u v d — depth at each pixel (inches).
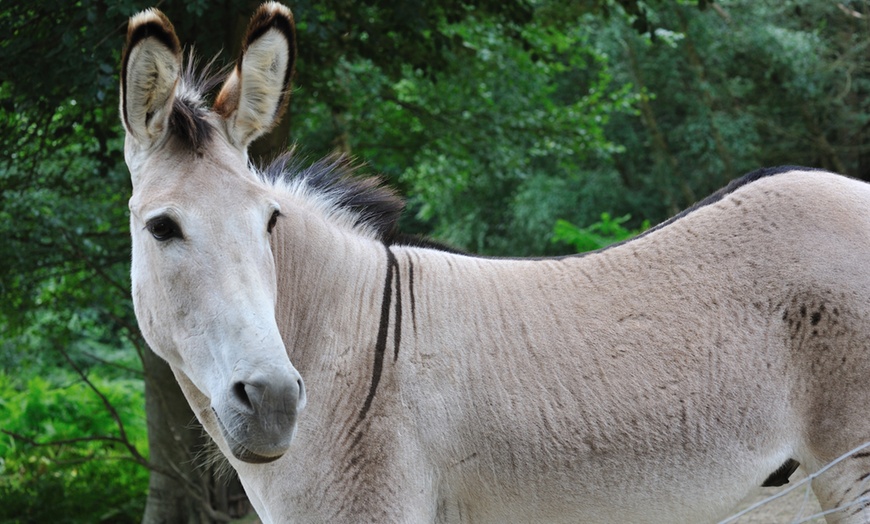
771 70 727.1
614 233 499.2
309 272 127.8
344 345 123.9
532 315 126.2
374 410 119.8
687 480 121.7
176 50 109.4
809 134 754.8
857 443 119.1
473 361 123.0
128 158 117.2
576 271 131.0
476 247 856.3
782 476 132.6
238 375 101.6
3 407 476.7
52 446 422.6
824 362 120.6
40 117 288.4
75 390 480.4
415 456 119.8
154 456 315.9
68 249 323.0
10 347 492.1
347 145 435.8
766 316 122.6
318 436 119.6
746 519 242.4
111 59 244.5
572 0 401.1
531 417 121.2
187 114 111.9
